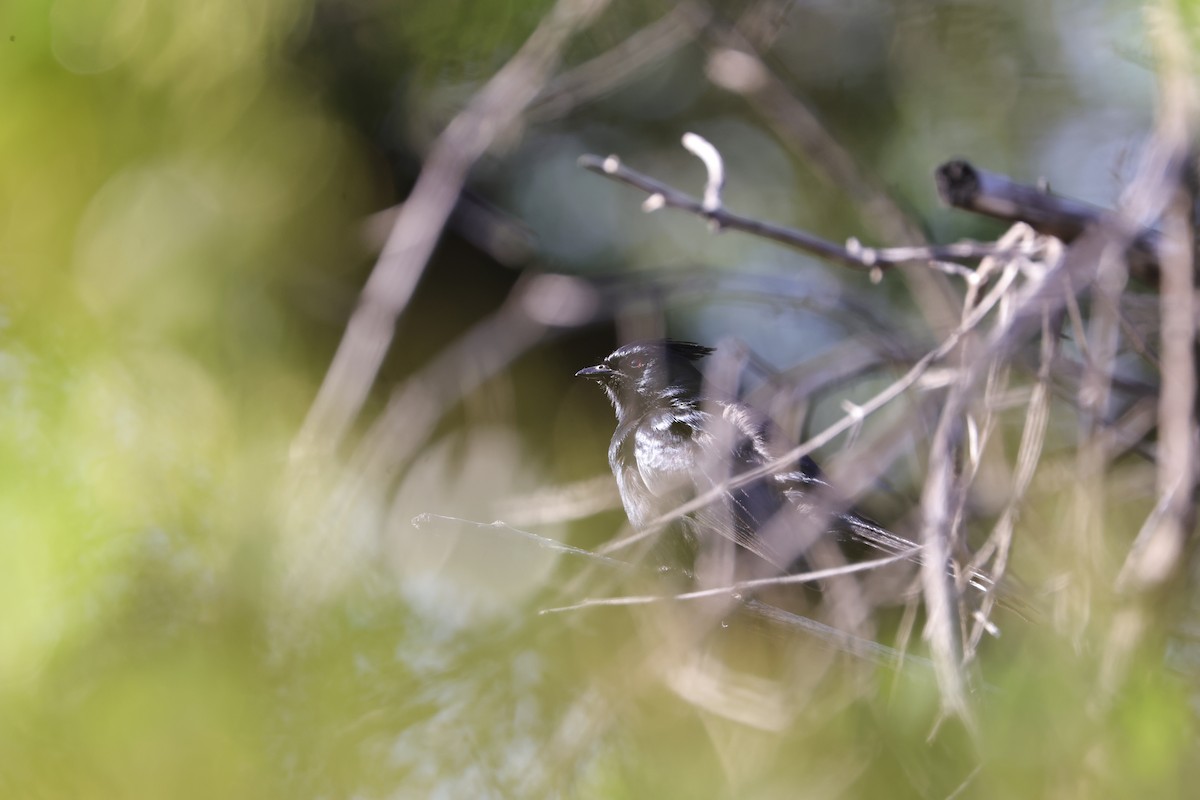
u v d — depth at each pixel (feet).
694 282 36.40
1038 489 27.66
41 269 36.40
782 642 33.76
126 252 37.70
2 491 32.40
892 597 30.09
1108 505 29.53
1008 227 44.21
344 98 42.50
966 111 45.19
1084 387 26.68
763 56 39.73
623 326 39.47
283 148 40.29
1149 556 25.20
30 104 37.37
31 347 34.91
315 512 33.17
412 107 43.21
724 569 32.30
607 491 37.78
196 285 38.19
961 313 30.86
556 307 37.40
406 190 43.78
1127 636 24.81
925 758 30.42
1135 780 24.30
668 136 48.21
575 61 43.14
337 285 40.98
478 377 37.04
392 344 46.68
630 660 32.96
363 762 32.55
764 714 31.60
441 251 47.67
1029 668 25.09
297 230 40.50
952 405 24.75
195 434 35.40
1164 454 26.35
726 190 47.50
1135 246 28.96
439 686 33.63
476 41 42.37
